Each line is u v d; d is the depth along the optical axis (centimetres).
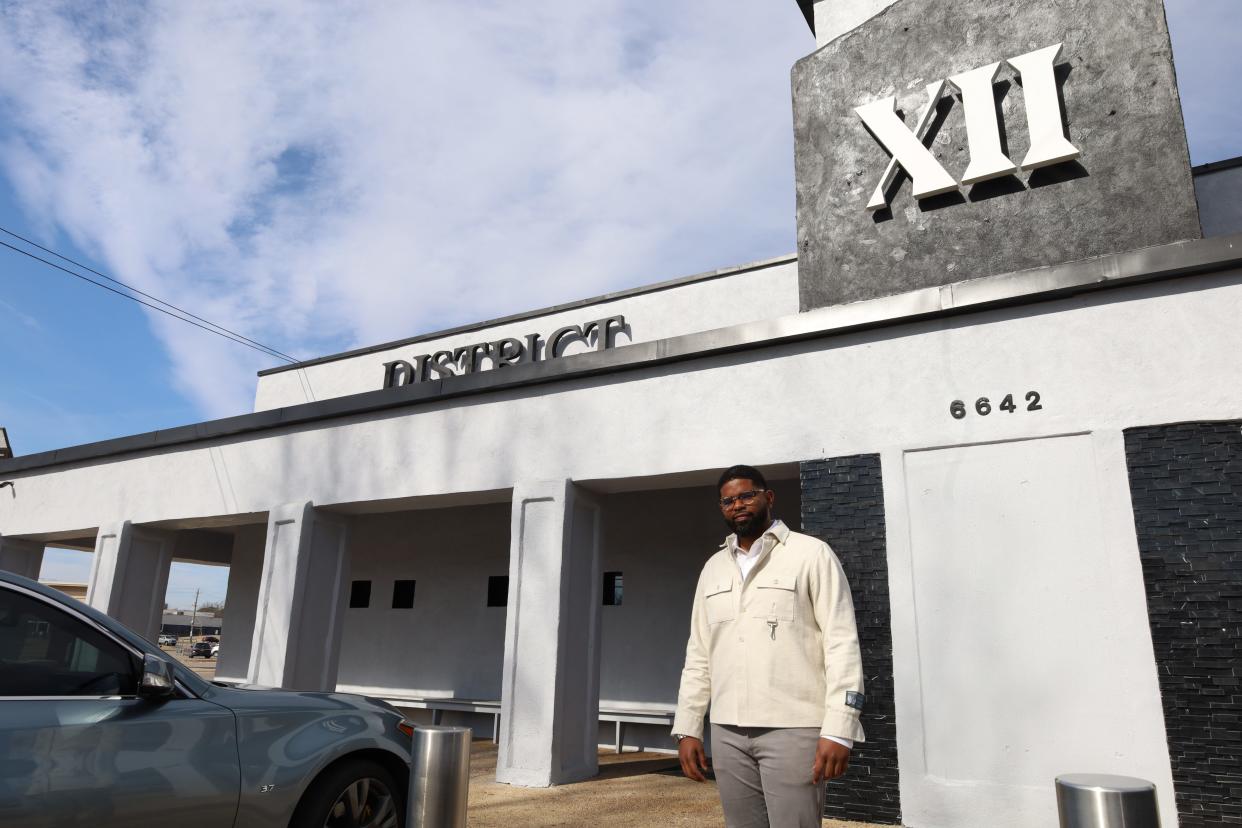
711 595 325
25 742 299
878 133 754
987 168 688
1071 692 541
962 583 590
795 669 299
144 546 1127
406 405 909
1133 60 657
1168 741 507
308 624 928
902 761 579
